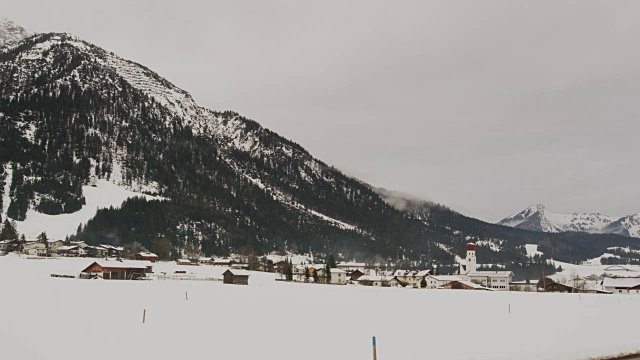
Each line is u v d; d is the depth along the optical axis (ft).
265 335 172.76
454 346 164.14
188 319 196.65
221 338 163.94
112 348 142.41
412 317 228.63
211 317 204.95
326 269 615.98
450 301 302.86
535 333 195.83
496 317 235.61
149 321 186.91
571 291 534.78
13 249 643.04
